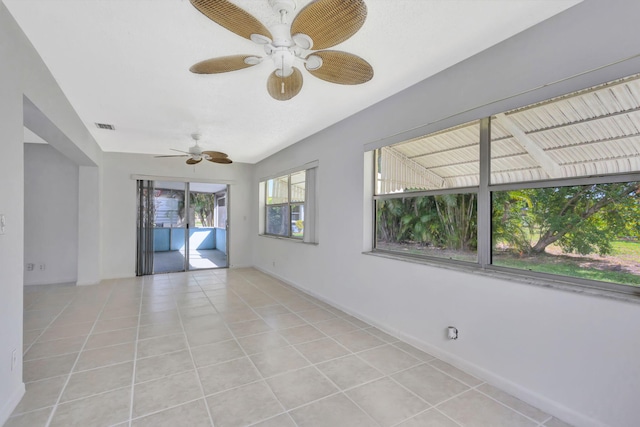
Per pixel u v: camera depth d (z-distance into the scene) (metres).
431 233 2.88
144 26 1.94
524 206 2.17
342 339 2.99
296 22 1.51
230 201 6.96
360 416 1.86
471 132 2.48
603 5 1.64
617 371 1.60
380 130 3.21
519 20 1.88
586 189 1.86
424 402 2.00
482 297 2.25
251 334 3.12
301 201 5.30
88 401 2.00
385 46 2.17
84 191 5.25
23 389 2.04
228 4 1.39
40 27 1.94
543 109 2.00
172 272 6.38
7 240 1.81
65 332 3.16
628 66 1.55
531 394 1.95
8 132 1.81
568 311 1.79
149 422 1.80
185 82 2.73
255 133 4.44
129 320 3.53
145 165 6.06
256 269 6.80
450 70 2.47
